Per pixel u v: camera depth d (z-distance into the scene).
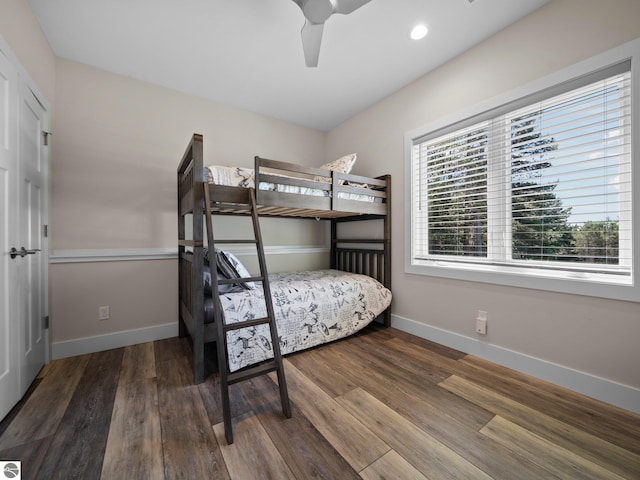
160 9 1.78
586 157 1.71
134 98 2.54
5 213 1.46
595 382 1.61
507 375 1.91
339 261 3.68
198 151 1.86
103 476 1.11
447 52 2.25
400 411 1.52
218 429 1.38
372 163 3.12
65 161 2.25
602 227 1.65
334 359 2.17
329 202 2.47
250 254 3.21
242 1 1.73
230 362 1.88
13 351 1.53
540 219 1.92
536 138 1.91
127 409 1.54
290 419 1.46
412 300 2.71
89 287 2.33
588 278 1.67
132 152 2.52
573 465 1.17
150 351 2.34
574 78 1.68
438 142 2.55
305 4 1.49
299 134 3.61
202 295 1.85
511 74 1.96
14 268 1.55
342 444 1.28
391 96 2.88
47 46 2.06
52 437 1.32
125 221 2.48
